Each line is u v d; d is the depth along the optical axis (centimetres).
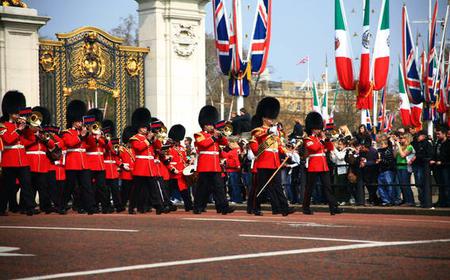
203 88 9344
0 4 8219
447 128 6725
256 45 8962
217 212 6438
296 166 7669
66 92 8412
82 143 6581
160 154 6794
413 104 11475
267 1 8962
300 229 4706
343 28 9194
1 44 8088
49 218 5716
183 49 9150
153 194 6456
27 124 6431
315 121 6334
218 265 3362
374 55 9344
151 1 9081
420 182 6869
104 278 3067
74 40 8500
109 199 6900
